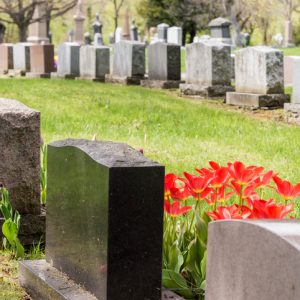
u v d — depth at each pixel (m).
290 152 12.40
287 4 74.81
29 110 6.95
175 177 5.36
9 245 6.72
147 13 70.25
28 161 6.91
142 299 4.65
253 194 5.35
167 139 13.66
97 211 4.70
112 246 4.57
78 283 5.03
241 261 3.22
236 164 5.18
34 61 31.88
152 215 4.63
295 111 17.42
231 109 19.52
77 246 5.03
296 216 7.37
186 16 69.25
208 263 3.50
